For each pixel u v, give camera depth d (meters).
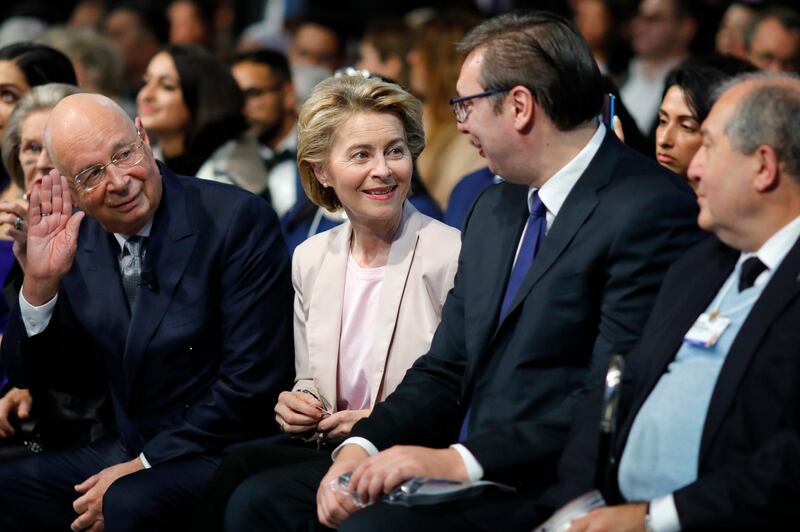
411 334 6.00
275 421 6.47
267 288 6.33
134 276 6.37
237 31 16.59
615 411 4.61
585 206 5.19
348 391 6.17
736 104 4.48
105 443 6.78
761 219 4.51
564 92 5.13
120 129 6.00
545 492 5.00
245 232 6.32
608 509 4.47
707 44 11.97
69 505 6.63
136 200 6.06
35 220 6.21
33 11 15.49
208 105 9.21
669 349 4.72
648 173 5.26
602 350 5.04
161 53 9.37
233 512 5.49
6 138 7.41
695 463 4.52
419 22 10.38
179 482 6.09
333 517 5.13
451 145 9.62
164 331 6.23
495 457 5.02
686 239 5.07
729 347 4.54
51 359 6.56
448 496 4.94
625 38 12.57
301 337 6.37
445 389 5.63
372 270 6.17
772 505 4.18
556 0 13.89
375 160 5.88
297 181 9.12
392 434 5.44
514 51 5.15
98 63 10.42
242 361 6.27
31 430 6.88
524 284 5.22
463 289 5.65
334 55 13.33
